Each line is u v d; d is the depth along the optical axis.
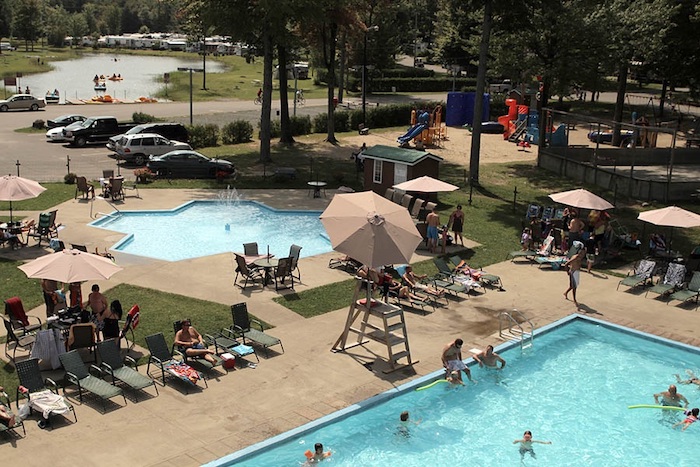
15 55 133.38
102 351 15.43
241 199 33.38
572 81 41.66
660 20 41.22
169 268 23.45
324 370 16.88
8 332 16.59
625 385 17.39
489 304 21.89
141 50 164.62
